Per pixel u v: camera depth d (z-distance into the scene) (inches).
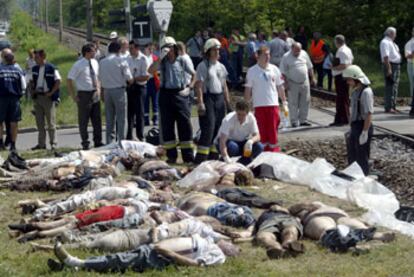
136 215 457.7
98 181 560.1
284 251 411.5
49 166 622.2
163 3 809.5
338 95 964.6
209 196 506.0
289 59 960.9
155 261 393.4
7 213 530.3
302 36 1551.4
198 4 2320.4
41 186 596.7
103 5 3329.2
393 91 1064.2
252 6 2207.2
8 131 857.5
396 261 407.8
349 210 531.5
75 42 3516.2
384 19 2064.5
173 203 518.6
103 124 1081.4
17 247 442.0
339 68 956.6
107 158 668.7
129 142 701.9
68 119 1149.7
